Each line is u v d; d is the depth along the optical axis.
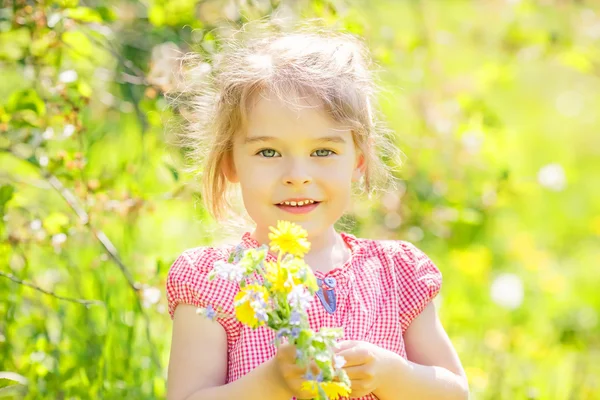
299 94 2.52
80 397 3.43
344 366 2.29
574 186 8.79
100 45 3.79
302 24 3.77
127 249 3.97
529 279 6.57
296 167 2.49
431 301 2.73
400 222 4.89
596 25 6.08
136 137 4.59
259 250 2.11
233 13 4.03
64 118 3.54
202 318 2.54
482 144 5.21
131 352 3.50
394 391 2.43
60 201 4.46
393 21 6.73
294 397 2.44
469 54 6.88
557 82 10.23
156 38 4.25
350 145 2.58
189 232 4.42
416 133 5.28
